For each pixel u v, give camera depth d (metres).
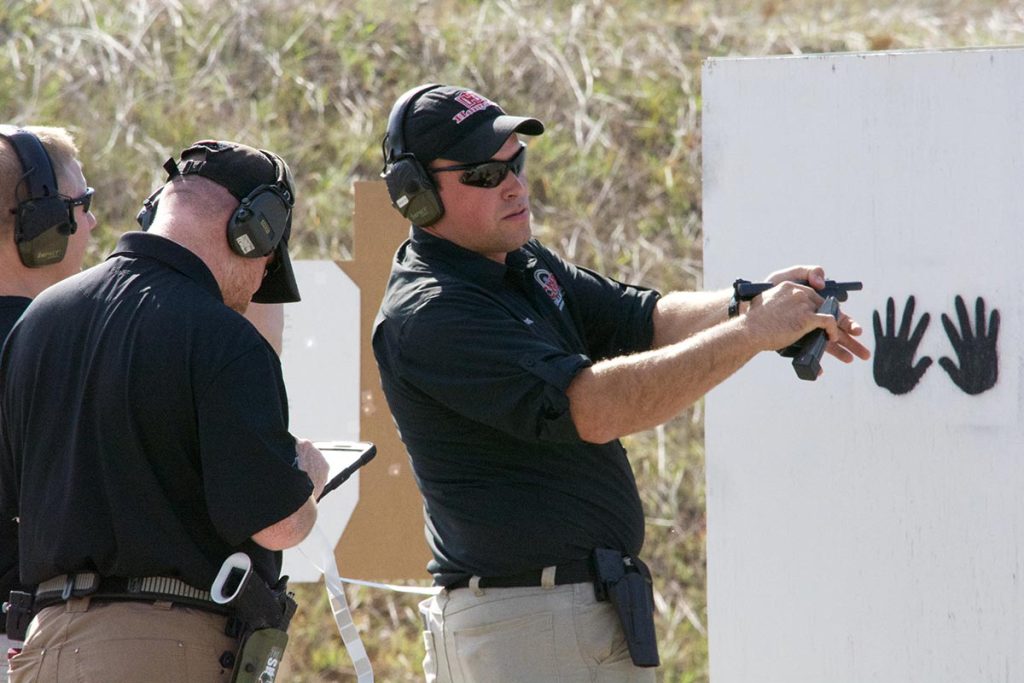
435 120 8.42
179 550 7.06
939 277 9.91
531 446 8.36
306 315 12.28
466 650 8.52
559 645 8.27
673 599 15.72
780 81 10.21
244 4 21.22
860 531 10.21
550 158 19.03
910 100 9.90
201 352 7.04
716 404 10.57
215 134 19.62
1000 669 9.84
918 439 10.03
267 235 7.61
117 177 19.27
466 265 8.58
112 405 7.04
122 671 6.95
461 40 20.52
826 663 10.34
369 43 20.56
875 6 22.06
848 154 10.09
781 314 7.63
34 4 21.55
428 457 8.59
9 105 20.09
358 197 12.23
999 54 9.66
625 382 7.68
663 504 16.39
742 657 10.53
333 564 8.22
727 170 10.39
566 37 20.41
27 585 7.45
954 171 9.83
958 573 9.96
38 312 7.53
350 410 12.24
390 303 8.59
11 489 7.78
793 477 10.37
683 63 19.98
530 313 8.67
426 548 12.11
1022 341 9.71
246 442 6.97
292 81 20.12
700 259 17.97
